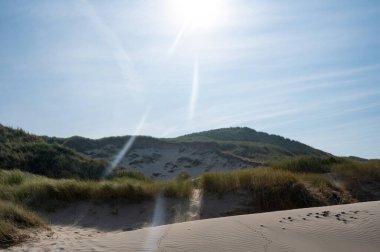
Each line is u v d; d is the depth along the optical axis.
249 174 15.91
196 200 14.49
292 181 15.50
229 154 48.31
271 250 6.76
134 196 14.37
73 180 15.76
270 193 14.66
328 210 10.48
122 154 50.56
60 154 29.91
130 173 29.64
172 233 8.38
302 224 8.77
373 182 18.56
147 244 7.50
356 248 6.93
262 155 51.47
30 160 27.36
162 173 46.16
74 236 10.17
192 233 8.26
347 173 19.33
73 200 14.29
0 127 33.47
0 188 14.44
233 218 9.95
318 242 7.31
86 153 50.84
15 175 17.33
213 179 15.41
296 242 7.29
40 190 14.37
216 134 75.31
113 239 8.16
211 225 9.07
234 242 7.37
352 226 8.40
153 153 51.00
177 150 51.62
